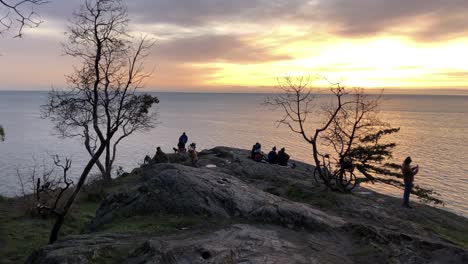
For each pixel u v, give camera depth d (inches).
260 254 323.6
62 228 709.3
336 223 433.4
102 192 933.2
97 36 590.2
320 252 347.6
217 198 476.7
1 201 930.7
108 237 377.1
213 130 7150.6
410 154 3892.7
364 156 785.6
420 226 553.9
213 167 949.8
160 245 313.0
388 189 2268.7
